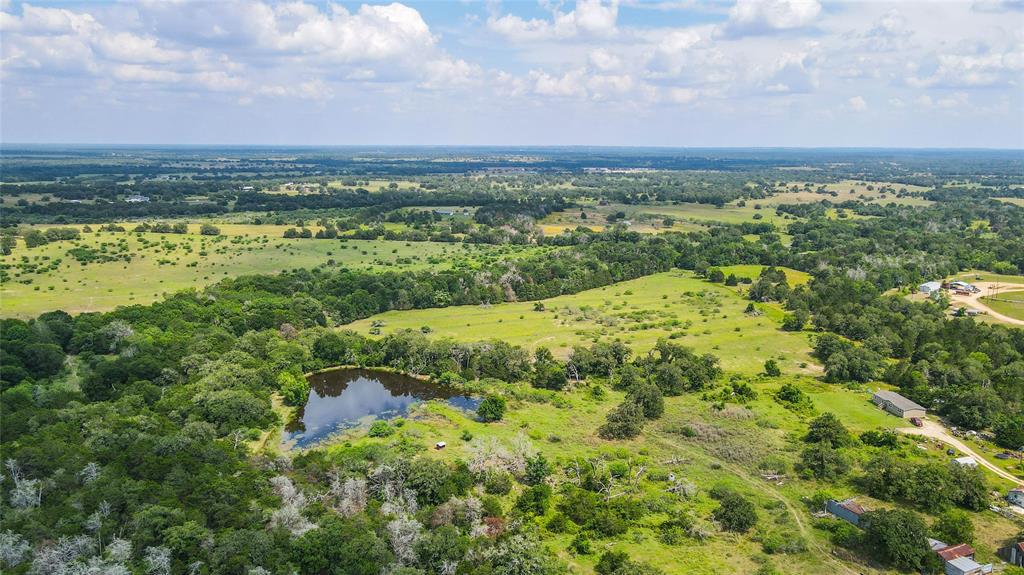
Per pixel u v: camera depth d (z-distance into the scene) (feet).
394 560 256.32
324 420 422.82
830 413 394.52
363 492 305.12
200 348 463.83
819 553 273.13
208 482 291.99
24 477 290.76
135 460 307.58
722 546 279.28
